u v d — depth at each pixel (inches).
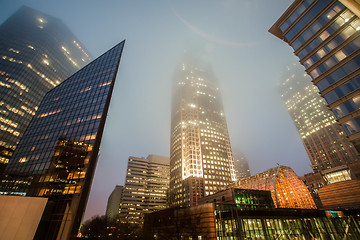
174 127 7352.4
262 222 1609.3
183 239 1833.2
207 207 1691.7
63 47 6747.1
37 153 2354.8
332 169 3941.9
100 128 2279.8
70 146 2224.4
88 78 3139.8
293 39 1469.0
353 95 1058.7
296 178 3607.3
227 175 5713.6
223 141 6569.9
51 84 5285.4
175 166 6299.2
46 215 1662.2
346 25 1129.4
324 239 1726.1
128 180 7711.6
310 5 1353.3
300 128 6953.7
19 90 4244.6
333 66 1173.7
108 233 4293.8
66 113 2714.1
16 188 2049.7
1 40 4916.3
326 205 2792.8
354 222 1967.3
